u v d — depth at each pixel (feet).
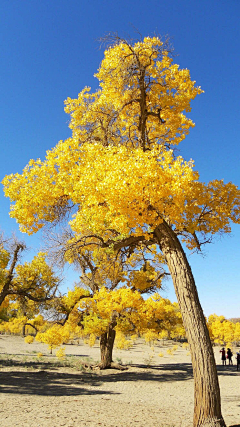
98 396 40.98
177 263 25.21
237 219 28.89
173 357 118.52
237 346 188.75
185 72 32.65
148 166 21.76
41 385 48.34
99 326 67.05
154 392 47.24
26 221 29.12
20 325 204.95
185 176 22.49
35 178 29.14
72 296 73.15
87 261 63.16
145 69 31.83
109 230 29.78
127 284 66.28
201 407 21.88
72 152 27.81
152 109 34.47
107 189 22.48
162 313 72.59
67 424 23.59
